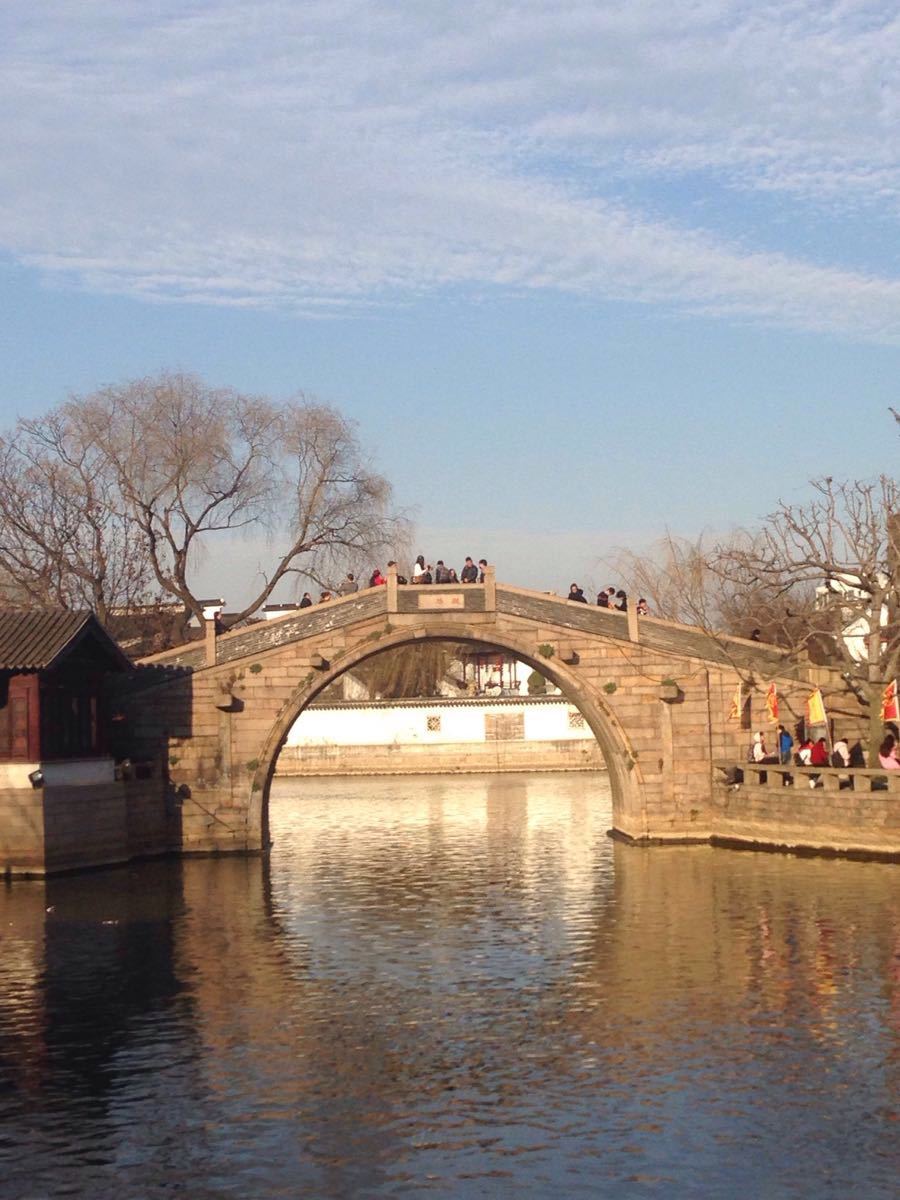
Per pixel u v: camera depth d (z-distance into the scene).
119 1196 18.91
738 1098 21.83
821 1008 26.30
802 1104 21.53
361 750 88.06
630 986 28.22
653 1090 22.23
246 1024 26.17
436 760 87.75
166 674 47.91
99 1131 21.03
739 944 31.50
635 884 39.97
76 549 60.41
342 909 37.12
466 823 57.88
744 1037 24.72
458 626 48.31
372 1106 21.83
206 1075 23.33
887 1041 24.30
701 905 36.22
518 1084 22.66
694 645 48.44
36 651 41.78
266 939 33.31
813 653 55.88
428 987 28.52
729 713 48.31
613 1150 20.02
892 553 47.75
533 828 55.44
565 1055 24.00
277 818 61.12
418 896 39.03
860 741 48.31
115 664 45.88
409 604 48.34
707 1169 19.34
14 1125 21.31
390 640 48.22
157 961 31.19
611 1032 25.20
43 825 42.16
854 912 34.47
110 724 47.72
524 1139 20.47
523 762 87.94
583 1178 19.16
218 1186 19.16
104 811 44.75
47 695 42.91
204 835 47.81
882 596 45.62
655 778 48.34
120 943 33.09
